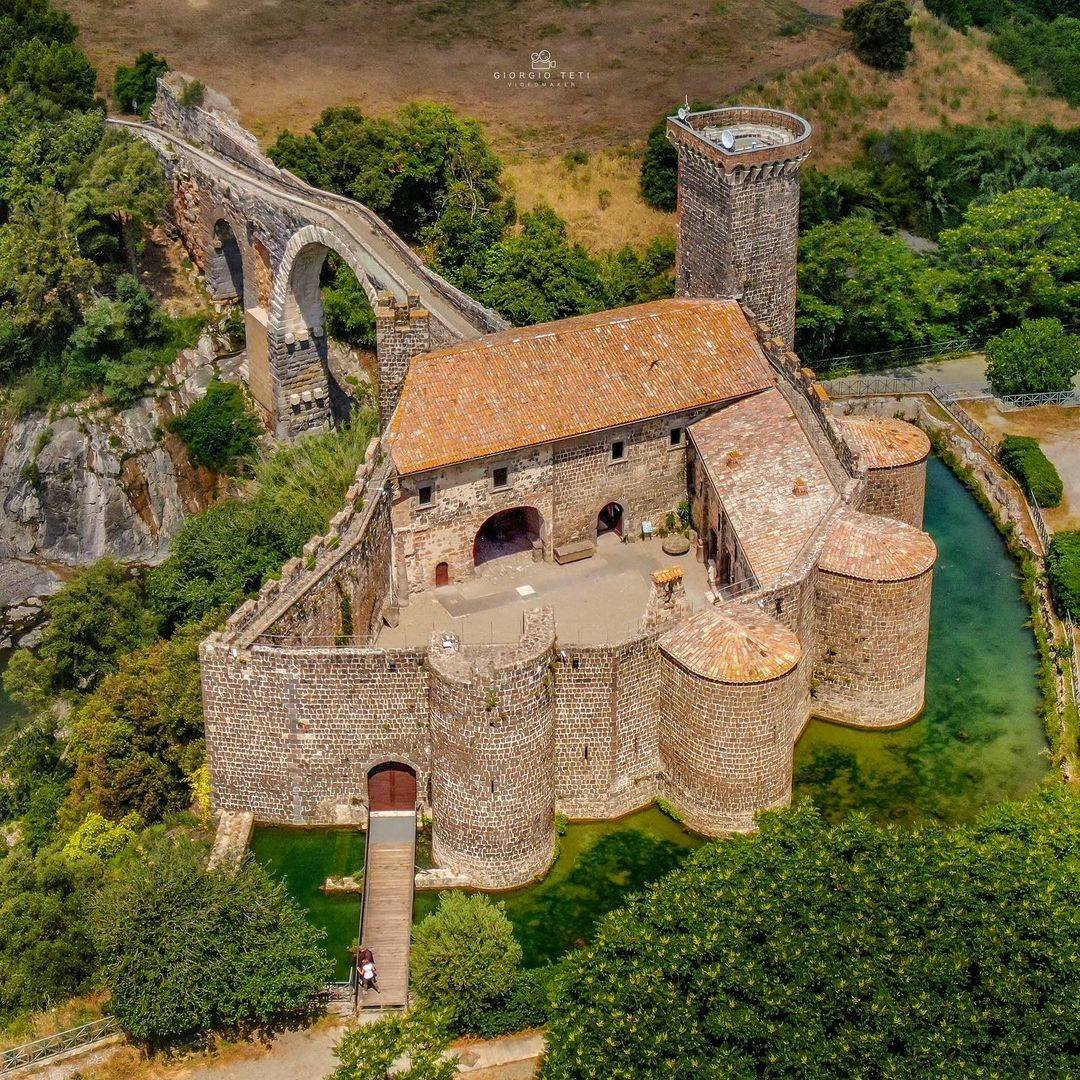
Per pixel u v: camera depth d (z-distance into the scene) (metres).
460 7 161.25
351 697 77.94
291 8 160.12
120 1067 68.69
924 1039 58.59
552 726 77.06
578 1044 61.09
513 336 95.62
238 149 131.25
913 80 161.50
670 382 95.62
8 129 137.75
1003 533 104.12
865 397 118.31
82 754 85.38
